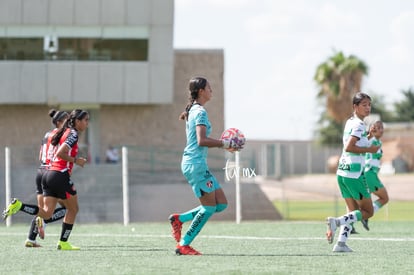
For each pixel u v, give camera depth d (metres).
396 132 164.38
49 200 28.16
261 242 31.81
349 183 26.53
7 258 25.05
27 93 90.25
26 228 45.94
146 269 21.41
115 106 93.62
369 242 31.59
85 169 62.19
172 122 94.06
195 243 31.34
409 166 150.25
